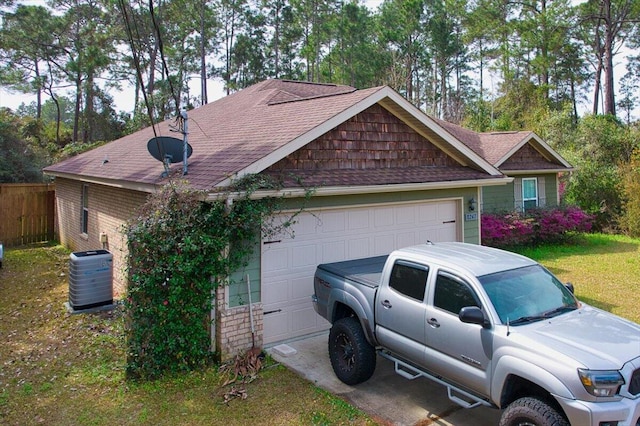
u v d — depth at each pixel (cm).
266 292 788
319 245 852
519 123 3222
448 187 984
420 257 591
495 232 1627
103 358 739
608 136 2411
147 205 704
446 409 593
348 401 614
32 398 624
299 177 789
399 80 4028
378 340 618
